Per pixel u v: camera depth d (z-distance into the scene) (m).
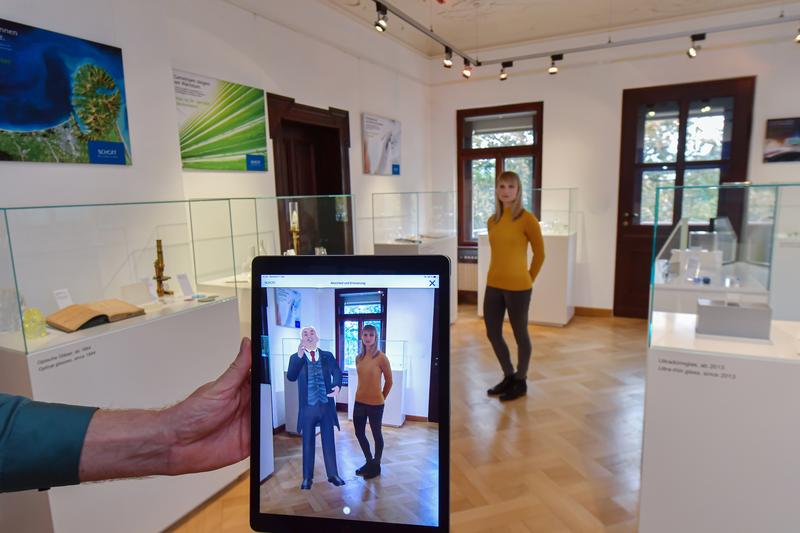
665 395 1.48
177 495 2.05
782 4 4.39
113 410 0.59
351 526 0.61
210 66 3.09
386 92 5.16
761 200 2.34
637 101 5.02
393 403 0.62
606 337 4.63
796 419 1.34
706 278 2.37
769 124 4.55
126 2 2.38
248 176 3.44
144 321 1.92
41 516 1.64
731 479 1.43
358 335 0.63
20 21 1.98
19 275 1.87
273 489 0.62
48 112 2.09
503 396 3.20
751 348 1.44
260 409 0.63
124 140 2.38
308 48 3.99
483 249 5.38
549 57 5.35
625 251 5.27
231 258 2.93
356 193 4.73
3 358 1.61
